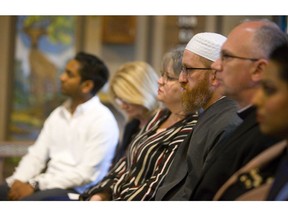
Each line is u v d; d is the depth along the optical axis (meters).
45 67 10.11
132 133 5.31
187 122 4.17
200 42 3.75
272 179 2.67
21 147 8.10
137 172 4.22
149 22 9.90
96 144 5.52
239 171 2.83
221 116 3.57
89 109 5.67
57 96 10.11
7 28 10.05
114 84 5.26
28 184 5.56
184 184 3.64
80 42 10.02
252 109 3.14
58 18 10.04
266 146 2.92
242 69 3.13
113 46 9.98
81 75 5.71
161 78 4.26
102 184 4.62
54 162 5.69
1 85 10.09
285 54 2.43
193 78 3.75
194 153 3.58
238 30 3.18
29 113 10.14
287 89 2.41
